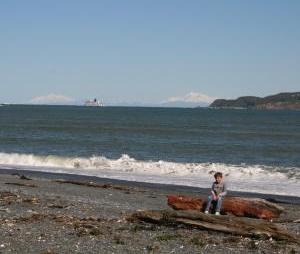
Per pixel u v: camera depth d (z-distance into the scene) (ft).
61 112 629.10
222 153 156.87
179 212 45.62
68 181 87.40
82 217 49.80
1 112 599.98
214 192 51.06
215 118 494.18
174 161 133.90
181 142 194.59
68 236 40.60
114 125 322.75
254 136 238.48
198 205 51.60
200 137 224.74
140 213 47.24
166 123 366.02
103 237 40.63
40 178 95.71
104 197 69.31
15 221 46.19
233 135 242.78
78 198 66.49
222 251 37.35
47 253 35.35
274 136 240.12
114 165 117.19
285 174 102.78
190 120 432.66
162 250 37.17
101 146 172.86
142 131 260.01
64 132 242.78
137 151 158.71
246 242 39.93
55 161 124.36
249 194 79.66
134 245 38.37
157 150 162.30
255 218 50.37
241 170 107.04
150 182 92.53
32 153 149.59
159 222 45.93
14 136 211.20
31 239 39.24
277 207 51.93
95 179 96.37
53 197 65.67
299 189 85.25
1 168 115.55
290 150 168.55
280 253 37.14
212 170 107.65
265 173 104.27
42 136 214.28
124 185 88.02
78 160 122.42
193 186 87.45
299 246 39.24
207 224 43.75
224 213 51.13
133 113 640.58
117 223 46.65
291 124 379.35
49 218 48.14
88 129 270.26
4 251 35.68
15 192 69.15
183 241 39.96
